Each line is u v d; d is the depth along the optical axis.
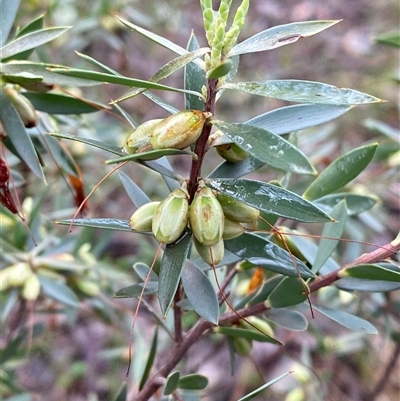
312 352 0.49
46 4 0.43
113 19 0.44
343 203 0.19
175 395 0.20
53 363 0.56
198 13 0.80
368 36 0.88
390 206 0.49
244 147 0.14
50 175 0.43
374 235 0.44
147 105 0.66
